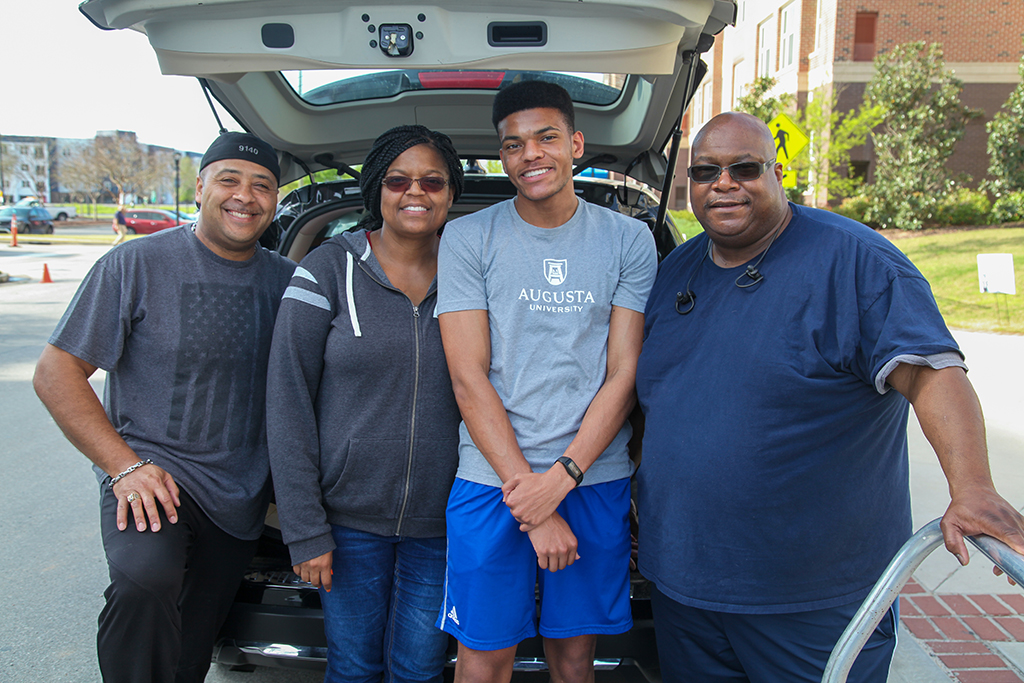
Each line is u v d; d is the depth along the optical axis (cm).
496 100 182
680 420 166
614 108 294
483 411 174
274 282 209
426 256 196
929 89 1603
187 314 190
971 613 285
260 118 275
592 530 182
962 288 1015
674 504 166
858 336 149
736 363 158
